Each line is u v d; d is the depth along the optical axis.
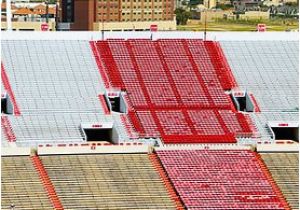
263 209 101.06
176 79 119.88
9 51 119.75
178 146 109.12
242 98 119.75
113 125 111.62
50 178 100.94
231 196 102.12
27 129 109.06
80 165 103.50
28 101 113.25
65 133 109.56
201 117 115.06
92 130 112.88
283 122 115.38
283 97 119.75
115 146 106.19
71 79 117.50
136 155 106.56
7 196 97.19
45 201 97.56
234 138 112.12
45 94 114.69
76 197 98.88
